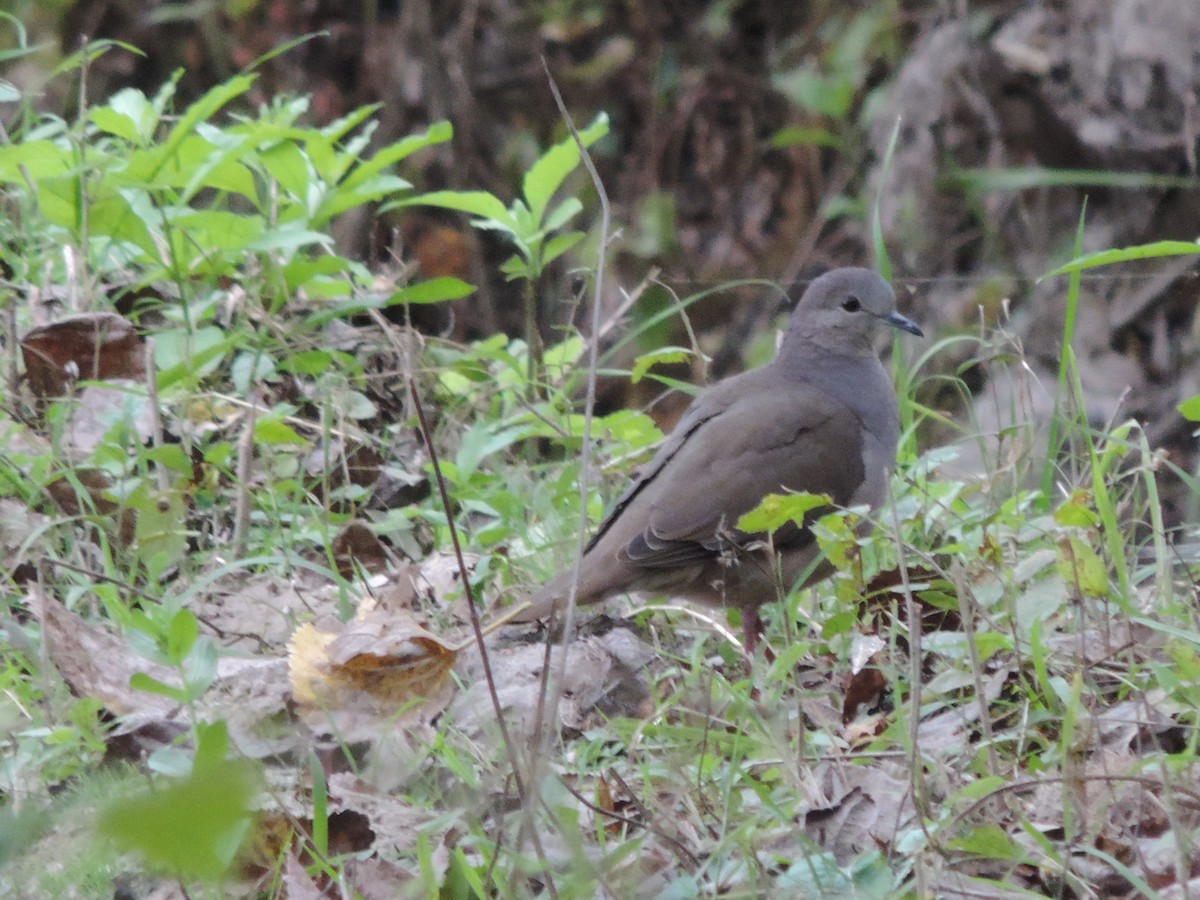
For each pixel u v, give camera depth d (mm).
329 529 10281
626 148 23547
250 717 7699
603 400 21297
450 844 6641
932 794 6941
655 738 7699
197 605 9297
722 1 23453
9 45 22281
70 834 6250
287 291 11977
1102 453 10055
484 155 23391
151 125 12188
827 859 6141
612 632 9062
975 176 18406
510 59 23656
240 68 23094
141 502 9531
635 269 22391
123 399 10820
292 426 11594
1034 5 18859
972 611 8258
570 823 6234
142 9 22938
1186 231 17828
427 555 10844
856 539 8562
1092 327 17641
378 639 7918
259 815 6531
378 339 12484
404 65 23094
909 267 19109
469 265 22453
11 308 11180
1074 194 18453
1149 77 17906
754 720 7234
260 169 12992
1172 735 7422
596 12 23562
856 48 21688
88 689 7875
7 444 10273
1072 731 6746
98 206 11555
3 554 9438
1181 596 9086
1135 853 6328
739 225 22766
